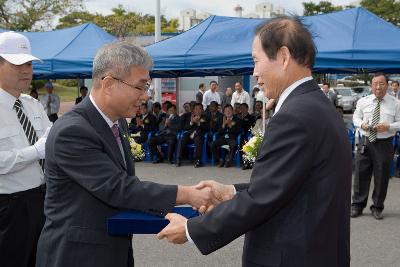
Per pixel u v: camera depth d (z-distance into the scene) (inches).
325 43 299.6
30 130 110.6
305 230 63.1
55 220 76.2
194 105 383.6
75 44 380.5
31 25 956.0
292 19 68.1
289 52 65.1
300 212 63.6
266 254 65.1
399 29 313.1
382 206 217.2
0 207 105.8
